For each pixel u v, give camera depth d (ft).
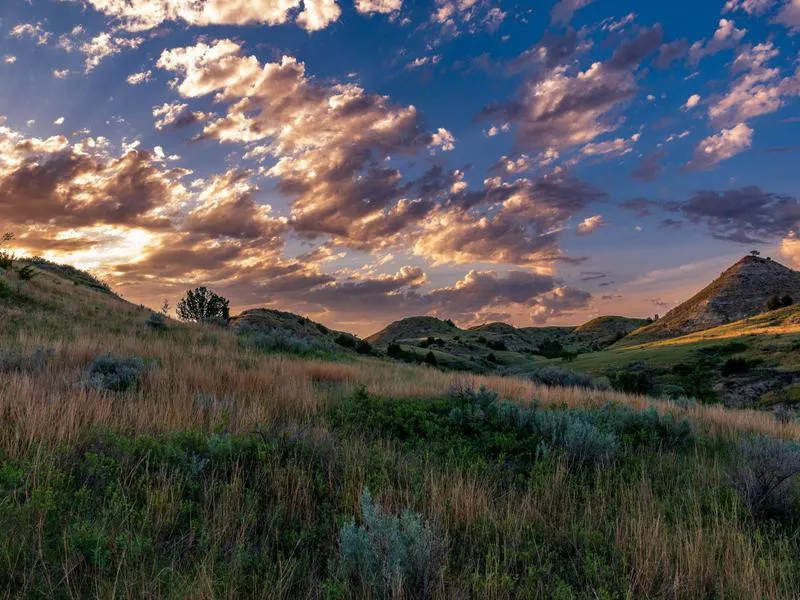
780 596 10.66
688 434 26.04
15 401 19.65
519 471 19.51
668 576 11.25
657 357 234.38
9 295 66.18
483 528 13.24
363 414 27.58
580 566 12.10
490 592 10.21
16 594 9.08
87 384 26.25
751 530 14.53
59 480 13.53
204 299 131.34
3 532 10.69
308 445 18.61
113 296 111.24
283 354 69.15
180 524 12.59
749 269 543.80
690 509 15.44
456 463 19.24
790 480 17.44
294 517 13.60
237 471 15.38
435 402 32.99
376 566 10.36
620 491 16.84
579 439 20.68
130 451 15.87
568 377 63.21
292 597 10.02
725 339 253.44
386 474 16.07
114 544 10.64
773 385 150.41
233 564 10.44
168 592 9.57
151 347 49.80
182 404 23.40
